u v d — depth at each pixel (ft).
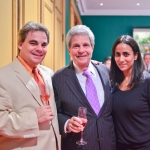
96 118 5.63
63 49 13.70
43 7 8.78
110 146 5.74
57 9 11.88
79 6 22.06
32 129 4.52
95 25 25.13
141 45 24.76
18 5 6.46
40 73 5.50
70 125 5.25
